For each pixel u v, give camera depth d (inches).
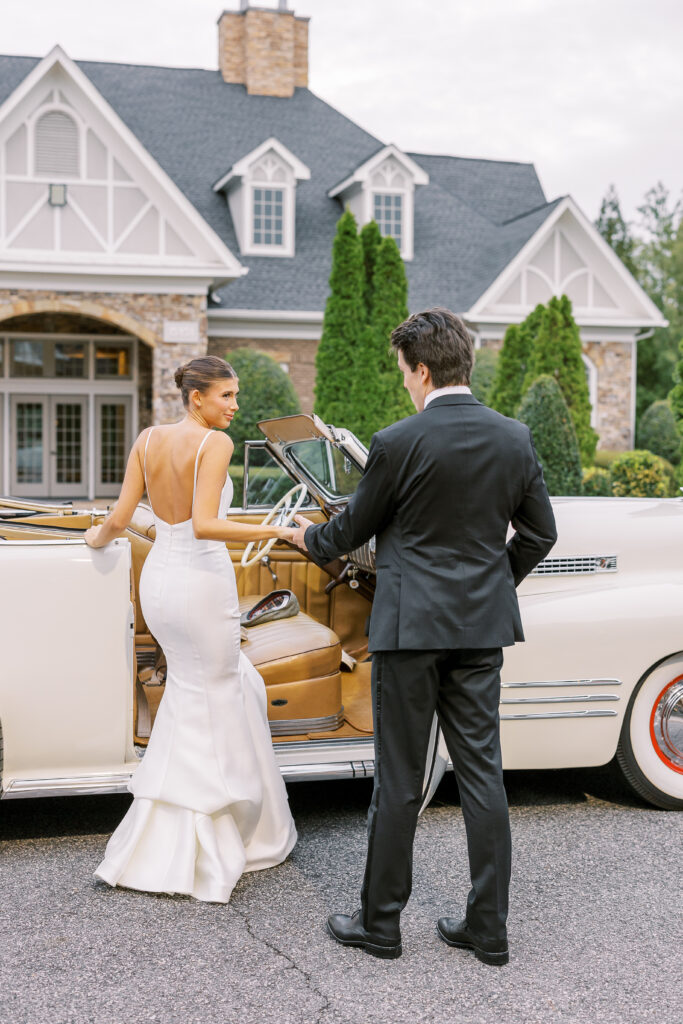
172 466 124.3
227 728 127.5
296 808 161.3
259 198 852.0
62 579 134.1
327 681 153.5
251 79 988.6
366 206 872.3
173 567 125.8
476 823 107.8
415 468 105.7
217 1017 98.1
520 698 150.6
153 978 105.4
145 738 147.6
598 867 135.9
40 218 689.6
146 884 124.8
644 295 864.3
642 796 158.9
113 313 697.0
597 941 114.7
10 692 133.2
